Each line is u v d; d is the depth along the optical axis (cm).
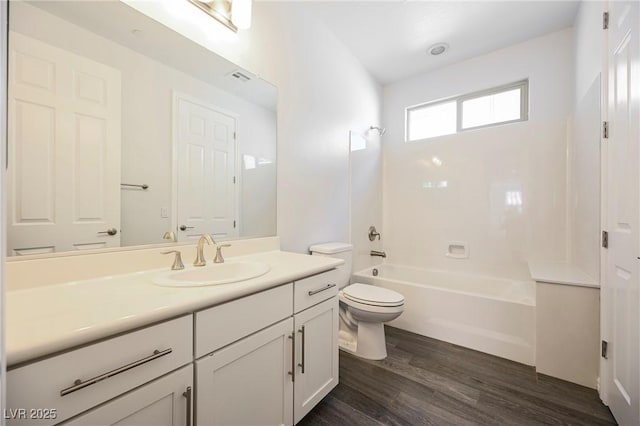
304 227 205
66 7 96
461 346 202
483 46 253
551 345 164
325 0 195
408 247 306
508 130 250
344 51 251
